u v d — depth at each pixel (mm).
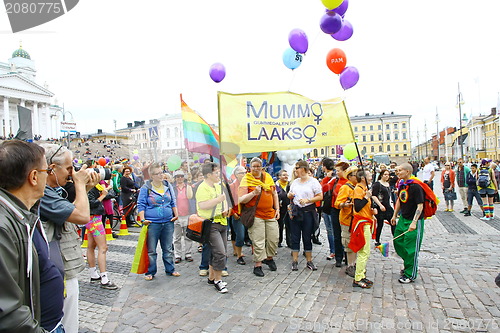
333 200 5309
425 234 7523
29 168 1573
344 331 3205
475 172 9898
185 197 4441
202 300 4066
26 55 63469
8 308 1229
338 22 4566
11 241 1357
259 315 3604
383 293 4129
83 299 4148
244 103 4391
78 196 2289
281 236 6883
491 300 3816
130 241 7441
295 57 5609
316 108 4605
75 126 12070
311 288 4379
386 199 6328
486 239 6867
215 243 4359
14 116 54656
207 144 4246
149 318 3590
